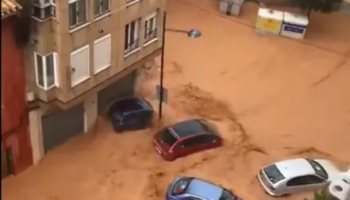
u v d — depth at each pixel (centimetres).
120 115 2386
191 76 2914
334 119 2684
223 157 2334
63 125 2255
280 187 2119
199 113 2602
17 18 1727
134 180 2162
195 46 3228
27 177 2125
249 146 2417
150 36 2334
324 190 2084
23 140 2061
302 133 2553
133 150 2320
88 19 1903
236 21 3550
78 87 2044
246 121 2592
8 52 1747
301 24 3359
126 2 2058
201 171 2245
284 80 2975
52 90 1989
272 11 3434
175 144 2258
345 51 3344
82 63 2000
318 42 3406
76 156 2255
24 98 1948
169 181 2173
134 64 2325
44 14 1744
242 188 2181
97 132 2394
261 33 3428
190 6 3678
